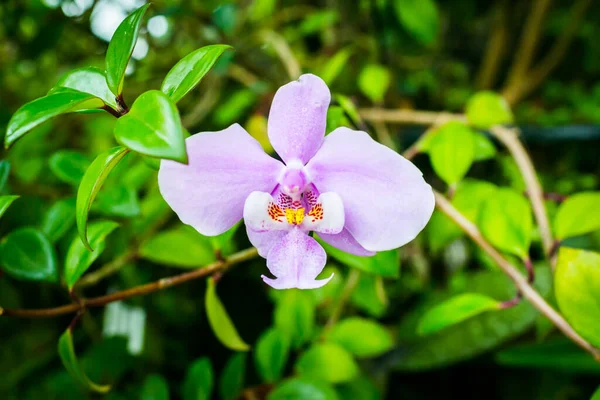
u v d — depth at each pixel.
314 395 0.28
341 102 0.28
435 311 0.27
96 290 0.37
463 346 0.35
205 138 0.22
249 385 0.38
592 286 0.24
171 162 0.23
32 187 0.35
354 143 0.23
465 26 0.73
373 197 0.23
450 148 0.30
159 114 0.20
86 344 0.37
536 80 0.64
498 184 0.47
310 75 0.23
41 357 0.35
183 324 0.41
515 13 0.65
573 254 0.25
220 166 0.23
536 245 0.43
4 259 0.26
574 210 0.28
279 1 0.57
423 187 0.23
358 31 0.51
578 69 0.81
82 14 0.41
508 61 0.75
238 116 0.45
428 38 0.43
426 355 0.35
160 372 0.37
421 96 0.64
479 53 0.79
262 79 0.48
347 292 0.33
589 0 0.62
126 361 0.33
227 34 0.45
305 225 0.24
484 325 0.35
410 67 0.63
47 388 0.32
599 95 0.69
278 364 0.30
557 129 0.51
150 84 0.46
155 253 0.29
